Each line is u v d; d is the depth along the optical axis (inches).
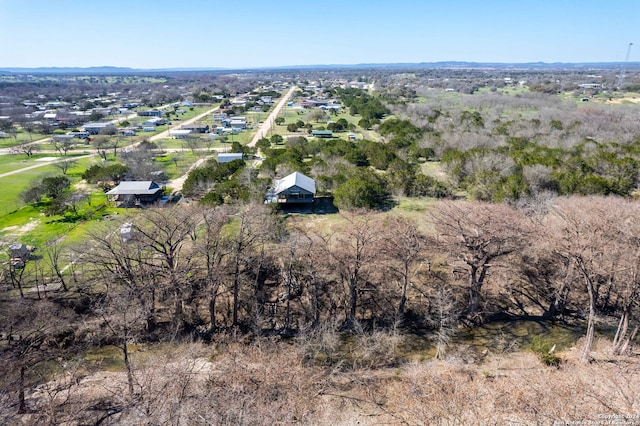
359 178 2075.5
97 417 837.2
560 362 996.6
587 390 869.8
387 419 821.2
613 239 1085.8
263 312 1262.3
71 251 1499.8
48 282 1343.5
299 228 1635.1
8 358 899.4
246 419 738.8
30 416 824.3
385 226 1453.0
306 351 1072.8
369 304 1286.9
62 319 1132.5
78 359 1066.1
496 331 1181.1
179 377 884.0
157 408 782.5
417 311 1257.4
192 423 736.3
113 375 1005.2
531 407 816.9
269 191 2048.5
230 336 1174.3
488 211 1349.7
